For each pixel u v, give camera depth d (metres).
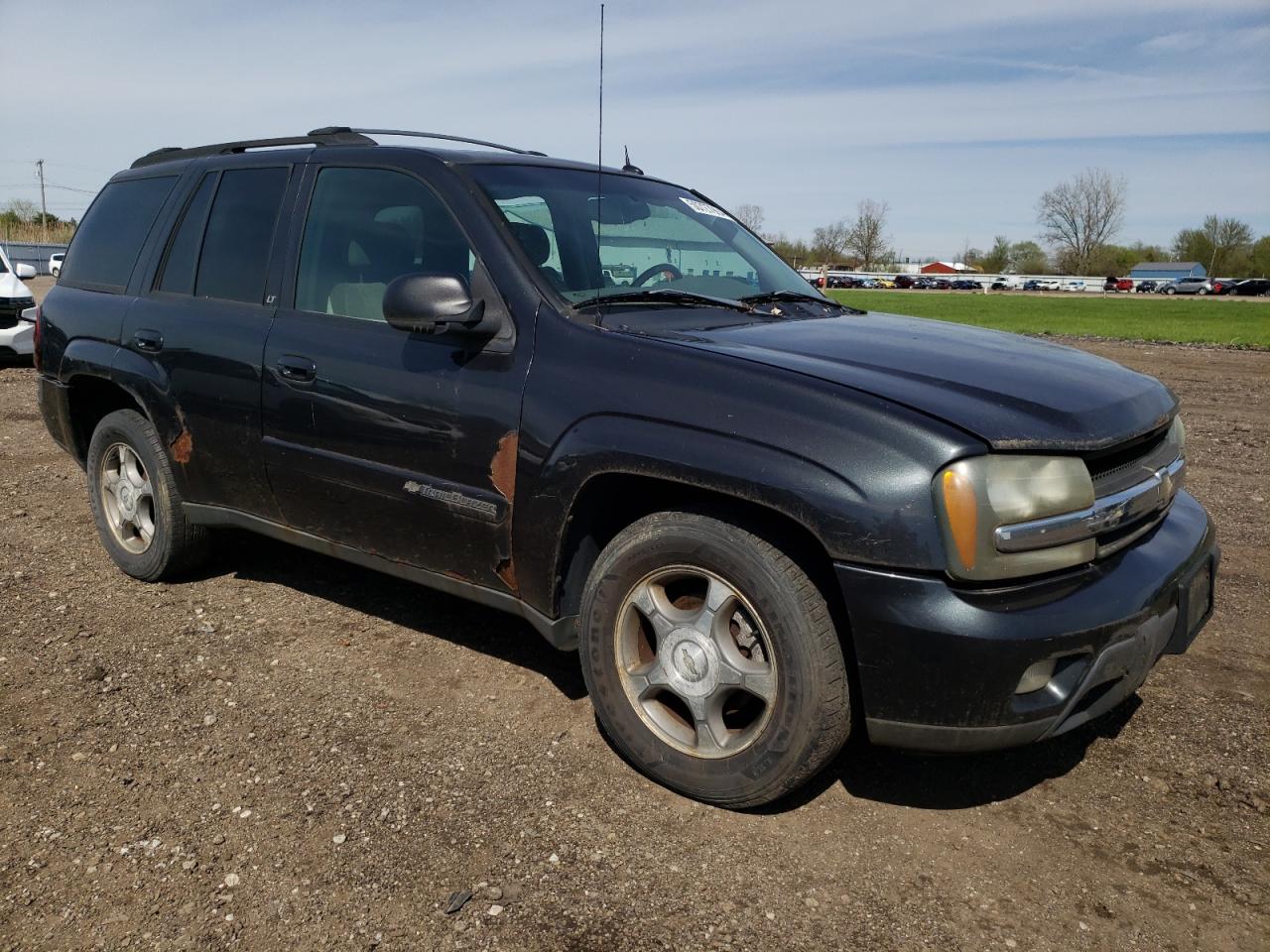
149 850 2.50
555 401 2.81
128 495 4.34
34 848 2.50
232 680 3.44
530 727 3.15
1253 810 2.75
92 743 3.01
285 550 4.82
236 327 3.65
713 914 2.29
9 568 4.52
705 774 2.67
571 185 3.54
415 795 2.75
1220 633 3.94
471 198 3.19
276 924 2.24
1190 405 10.50
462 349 3.04
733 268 3.73
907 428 2.35
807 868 2.48
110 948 2.17
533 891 2.36
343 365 3.28
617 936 2.21
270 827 2.60
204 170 4.10
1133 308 47.91
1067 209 117.38
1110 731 3.18
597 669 2.85
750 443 2.47
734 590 2.57
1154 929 2.27
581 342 2.84
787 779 2.54
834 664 2.46
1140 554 2.63
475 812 2.68
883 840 2.60
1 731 3.06
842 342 2.92
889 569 2.33
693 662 2.68
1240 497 6.13
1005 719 2.35
